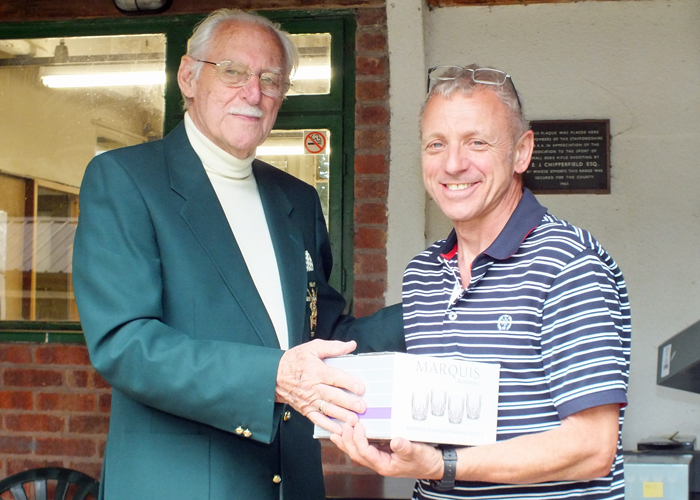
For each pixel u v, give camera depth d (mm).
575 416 1350
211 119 1823
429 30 3145
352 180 3055
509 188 1573
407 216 3018
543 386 1413
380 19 3045
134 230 1652
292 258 1883
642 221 3014
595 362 1339
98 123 3186
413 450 1300
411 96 3021
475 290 1497
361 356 1382
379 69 3047
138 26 3152
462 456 1338
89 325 1601
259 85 1836
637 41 3055
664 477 2281
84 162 3189
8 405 3125
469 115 1499
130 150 1784
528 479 1350
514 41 3111
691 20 3025
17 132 3232
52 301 3164
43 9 3189
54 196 3199
